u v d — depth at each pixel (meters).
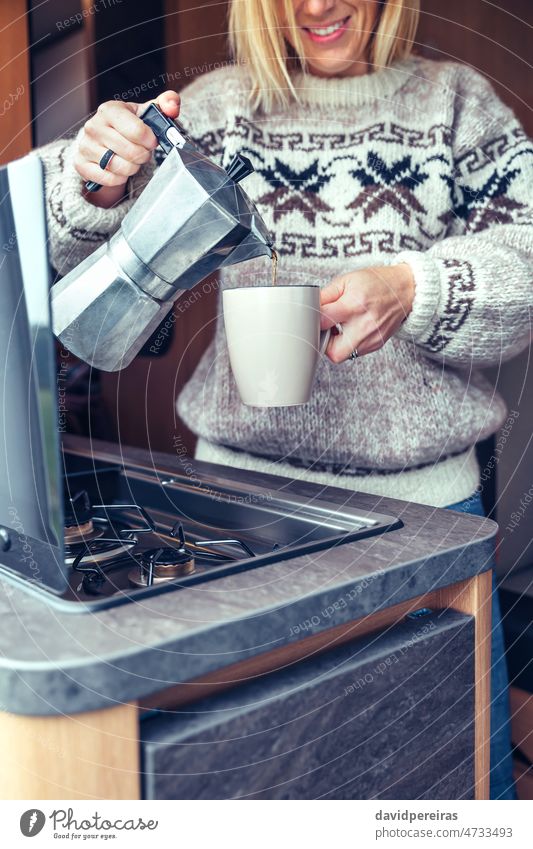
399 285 0.80
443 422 1.00
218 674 0.50
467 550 0.63
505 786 0.99
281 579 0.54
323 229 1.02
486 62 2.08
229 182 0.60
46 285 0.46
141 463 0.95
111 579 0.61
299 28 0.96
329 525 0.70
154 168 0.87
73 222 0.79
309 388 0.69
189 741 0.45
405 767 0.59
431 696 0.61
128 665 0.42
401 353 1.00
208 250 0.61
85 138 0.70
